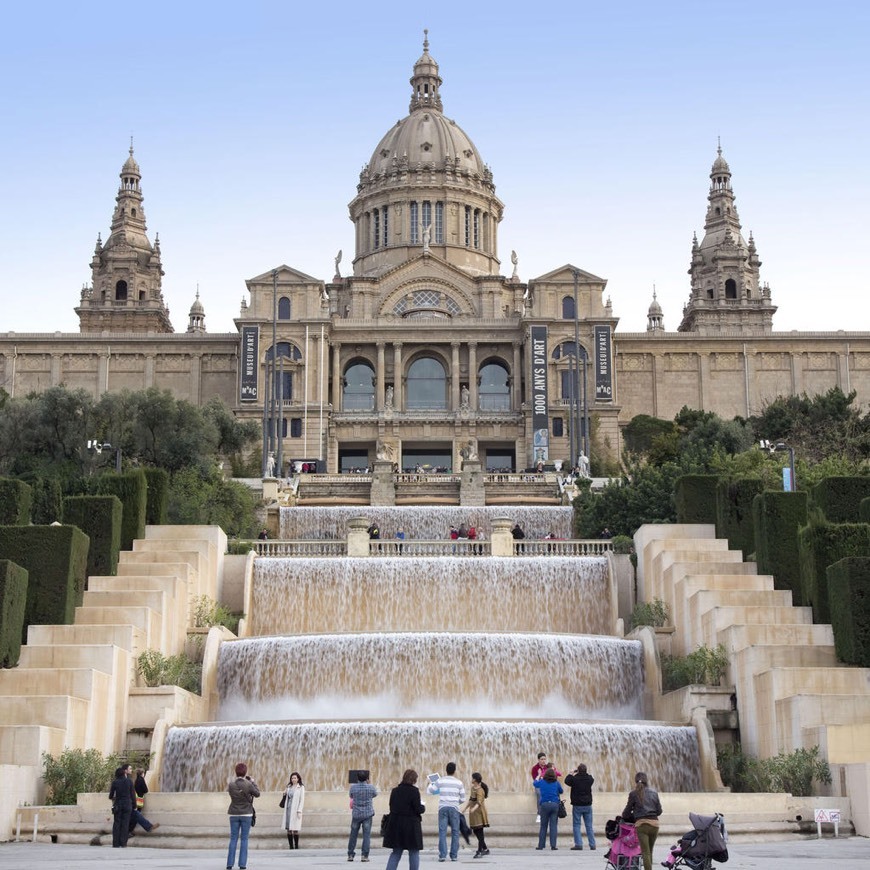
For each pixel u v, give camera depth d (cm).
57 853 3106
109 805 3556
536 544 6462
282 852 3156
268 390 11569
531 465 12425
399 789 2461
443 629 5578
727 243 16912
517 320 13262
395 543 6481
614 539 6512
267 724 4034
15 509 5416
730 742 4319
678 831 3362
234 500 8106
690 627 4900
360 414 12731
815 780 3672
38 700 3809
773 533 5094
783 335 13862
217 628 4941
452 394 13162
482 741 3975
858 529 4609
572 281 13250
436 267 14488
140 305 16738
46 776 3650
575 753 3991
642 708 4812
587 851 3105
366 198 15862
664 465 8394
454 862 2816
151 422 9981
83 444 9850
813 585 4631
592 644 4850
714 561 5325
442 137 15950
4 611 4178
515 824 3350
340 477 9775
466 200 15688
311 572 5725
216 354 13738
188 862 2844
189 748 4050
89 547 5216
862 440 10294
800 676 4012
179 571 5228
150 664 4534
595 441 12644
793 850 3038
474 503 9081
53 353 13750
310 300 13062
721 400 13775
